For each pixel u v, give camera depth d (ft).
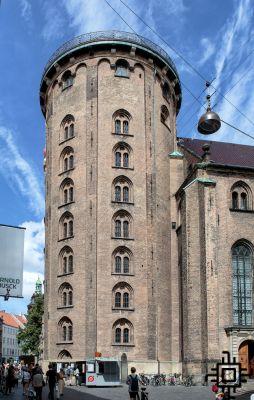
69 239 184.55
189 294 164.14
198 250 167.63
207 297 159.02
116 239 180.55
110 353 169.48
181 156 205.67
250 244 171.94
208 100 91.56
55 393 109.09
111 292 175.11
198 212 170.50
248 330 159.22
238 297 167.32
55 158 200.44
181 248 182.60
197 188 171.73
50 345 180.96
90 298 172.96
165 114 211.82
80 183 187.62
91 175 185.37
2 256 99.30
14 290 99.09
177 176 203.21
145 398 83.51
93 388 141.59
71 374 163.22
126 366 169.68
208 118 88.38
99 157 187.73
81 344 171.73
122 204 184.65
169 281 187.73
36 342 292.81
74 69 201.46
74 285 178.50
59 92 206.18
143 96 199.72
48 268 191.52
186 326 163.63
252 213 174.40
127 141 192.03
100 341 169.89
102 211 182.19
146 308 176.65
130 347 171.94
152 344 173.99
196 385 152.15
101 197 183.52
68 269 183.21
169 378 165.37
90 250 177.68
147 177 190.49
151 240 184.03
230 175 175.52
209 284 160.45
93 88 195.62
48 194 200.64
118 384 147.43
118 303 175.73
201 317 160.76
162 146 201.67
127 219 184.85
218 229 168.96
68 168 194.80
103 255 177.88
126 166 190.60
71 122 198.59
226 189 173.78
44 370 179.22
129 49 200.75
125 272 179.42
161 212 192.03
